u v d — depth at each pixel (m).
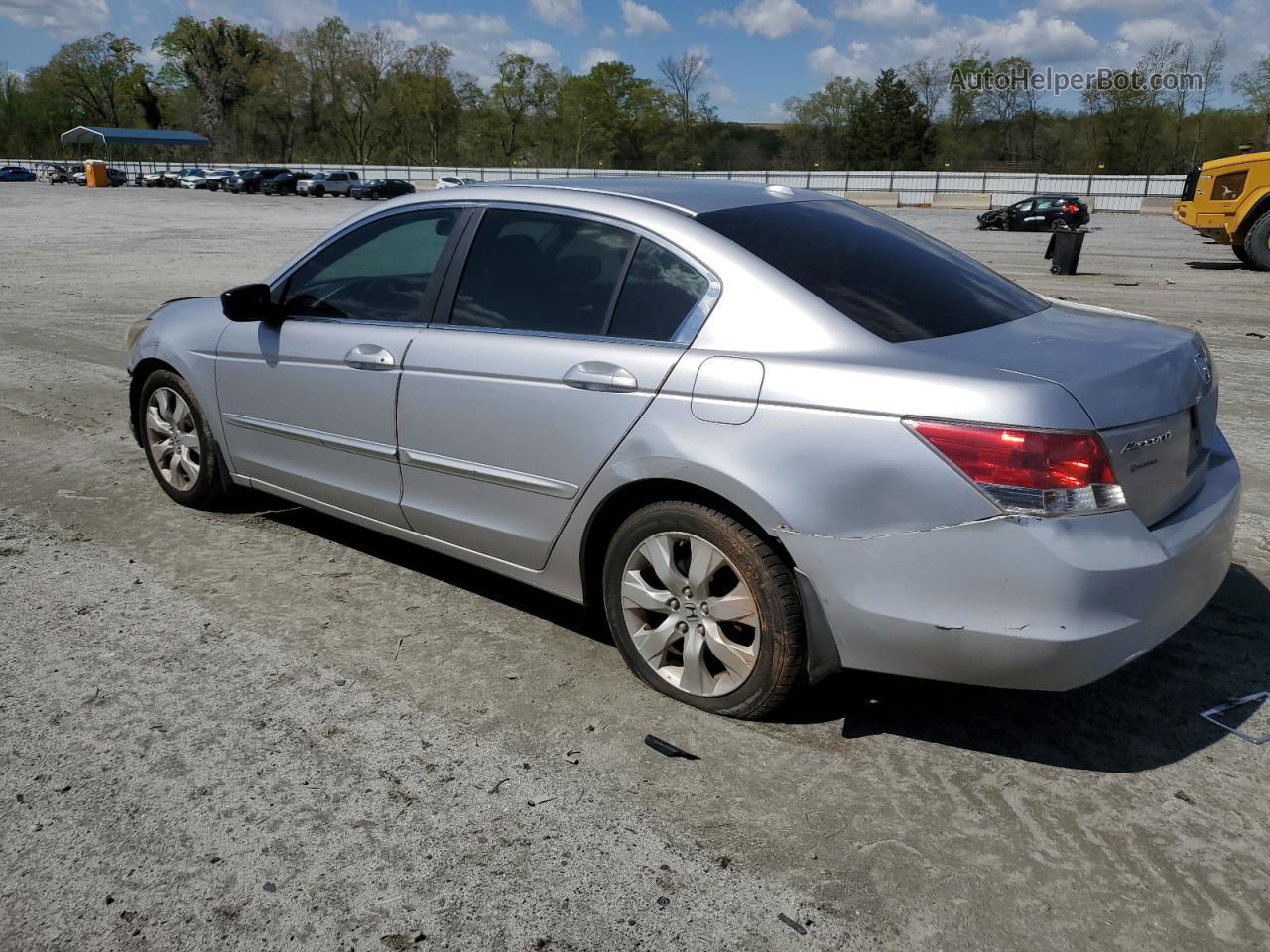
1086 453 2.51
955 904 2.35
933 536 2.60
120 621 3.74
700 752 2.93
